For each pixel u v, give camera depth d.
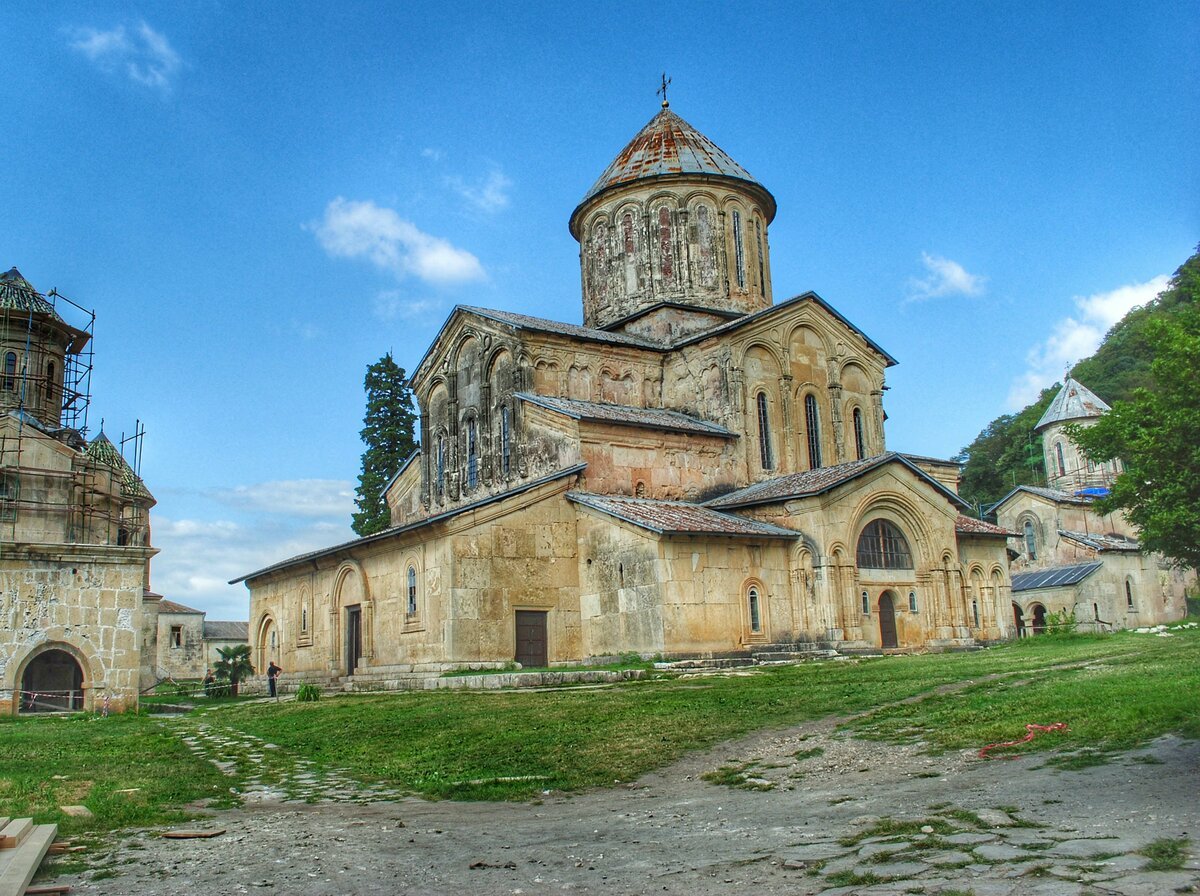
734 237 43.81
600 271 44.22
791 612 31.84
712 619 29.89
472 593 30.17
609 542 31.20
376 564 34.59
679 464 36.16
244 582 44.53
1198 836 7.76
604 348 39.44
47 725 24.52
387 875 8.75
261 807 12.95
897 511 34.00
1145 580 64.19
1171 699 13.90
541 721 18.70
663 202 43.06
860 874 7.55
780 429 38.94
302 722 23.03
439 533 30.53
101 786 14.09
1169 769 10.49
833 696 18.95
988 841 8.20
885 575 33.31
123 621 29.16
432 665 30.14
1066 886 6.70
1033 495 67.75
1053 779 10.71
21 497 38.31
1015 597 63.81
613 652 30.69
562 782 13.92
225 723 25.36
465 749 16.91
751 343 38.78
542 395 37.38
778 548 32.03
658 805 11.86
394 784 14.73
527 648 31.08
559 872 8.57
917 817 9.52
